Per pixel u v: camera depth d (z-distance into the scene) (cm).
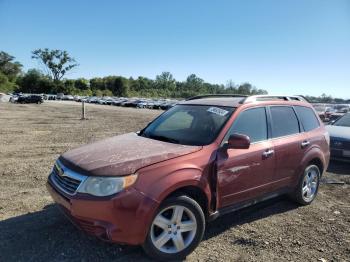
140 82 15038
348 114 1043
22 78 11900
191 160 385
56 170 405
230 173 419
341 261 389
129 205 337
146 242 353
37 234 421
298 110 559
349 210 549
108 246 397
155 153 382
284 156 496
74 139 1272
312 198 573
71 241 406
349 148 839
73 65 12112
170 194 367
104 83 13350
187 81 15362
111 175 341
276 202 572
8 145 1088
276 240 434
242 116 460
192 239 381
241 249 408
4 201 535
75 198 344
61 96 9281
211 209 409
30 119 2252
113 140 457
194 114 486
